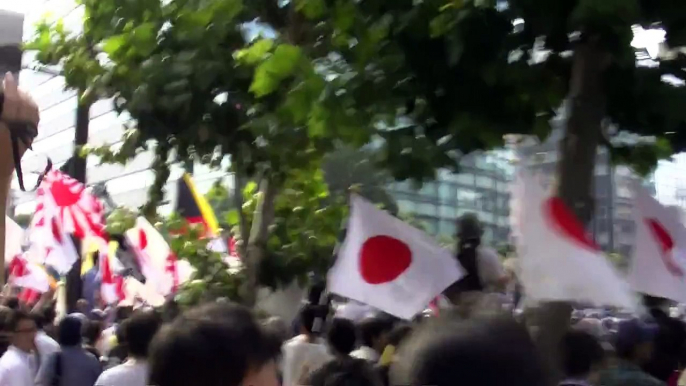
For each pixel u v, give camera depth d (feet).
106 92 22.57
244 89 20.02
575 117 12.75
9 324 19.29
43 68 25.84
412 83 12.30
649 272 13.66
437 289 14.47
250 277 24.08
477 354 4.80
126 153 23.24
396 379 5.07
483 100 12.09
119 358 19.60
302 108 12.40
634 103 13.10
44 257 30.96
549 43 12.08
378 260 14.66
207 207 28.37
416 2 11.80
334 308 27.66
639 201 13.89
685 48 12.26
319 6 12.85
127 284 31.89
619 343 17.28
